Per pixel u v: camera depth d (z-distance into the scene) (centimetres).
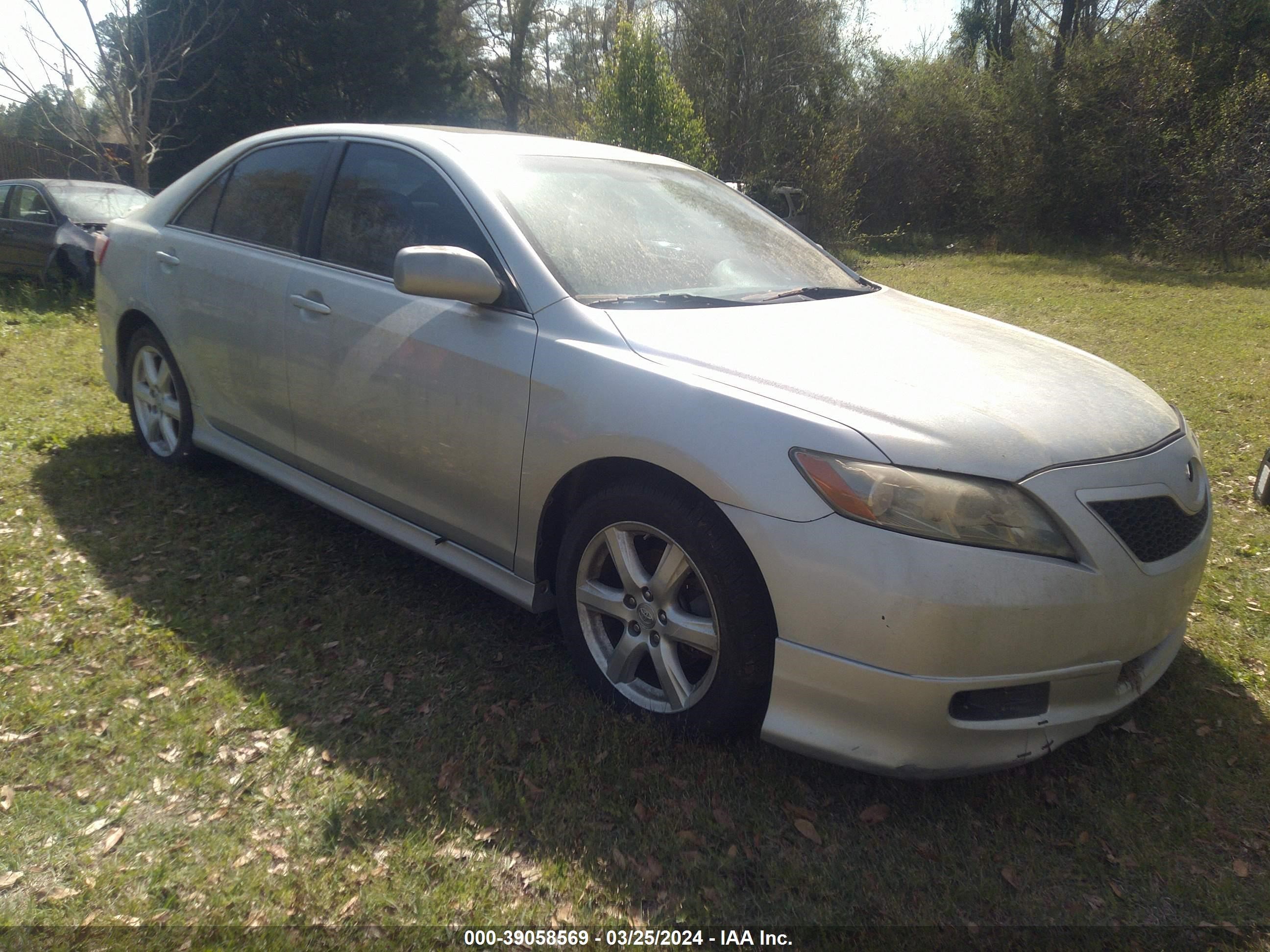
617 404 263
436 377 306
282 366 365
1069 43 2269
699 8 2300
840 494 229
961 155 2470
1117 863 235
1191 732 286
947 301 1304
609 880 223
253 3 2402
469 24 3572
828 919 215
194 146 2470
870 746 235
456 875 222
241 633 323
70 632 318
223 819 238
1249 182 1805
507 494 294
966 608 222
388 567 375
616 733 272
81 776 250
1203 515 277
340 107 2583
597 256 313
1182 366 823
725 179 2278
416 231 330
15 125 2073
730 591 246
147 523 405
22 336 758
